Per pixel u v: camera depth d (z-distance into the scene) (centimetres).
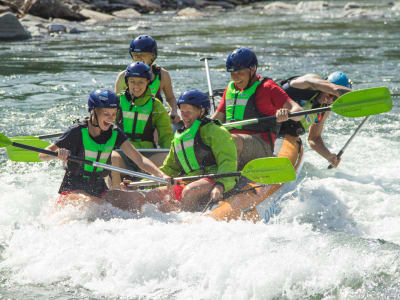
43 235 1458
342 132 2723
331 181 1997
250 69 1855
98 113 1534
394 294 1150
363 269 1222
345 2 11319
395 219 1659
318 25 7406
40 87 3547
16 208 1673
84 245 1395
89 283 1266
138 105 1925
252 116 1894
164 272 1280
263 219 1650
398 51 5028
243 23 7756
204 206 1631
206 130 1656
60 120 2811
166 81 2294
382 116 2977
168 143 1970
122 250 1350
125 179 1814
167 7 9931
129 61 4534
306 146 2550
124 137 1633
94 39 5838
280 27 7181
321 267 1241
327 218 1683
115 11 8800
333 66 4275
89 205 1560
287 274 1224
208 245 1347
